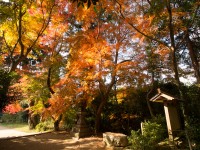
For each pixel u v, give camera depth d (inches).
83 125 497.7
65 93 473.4
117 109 577.0
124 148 365.4
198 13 376.2
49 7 445.1
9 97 352.2
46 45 528.7
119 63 437.1
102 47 424.8
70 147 407.8
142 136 332.8
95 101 569.0
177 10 362.9
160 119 402.9
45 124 690.2
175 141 328.5
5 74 341.4
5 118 1127.0
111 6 412.5
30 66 585.0
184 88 472.4
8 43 483.8
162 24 394.9
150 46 460.4
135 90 532.4
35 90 596.7
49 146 418.6
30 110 677.9
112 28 465.1
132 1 414.0
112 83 496.4
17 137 497.4
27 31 474.0
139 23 413.1
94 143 426.9
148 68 478.9
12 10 395.2
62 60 559.8
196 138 306.8
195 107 395.9
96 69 440.8
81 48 447.5
